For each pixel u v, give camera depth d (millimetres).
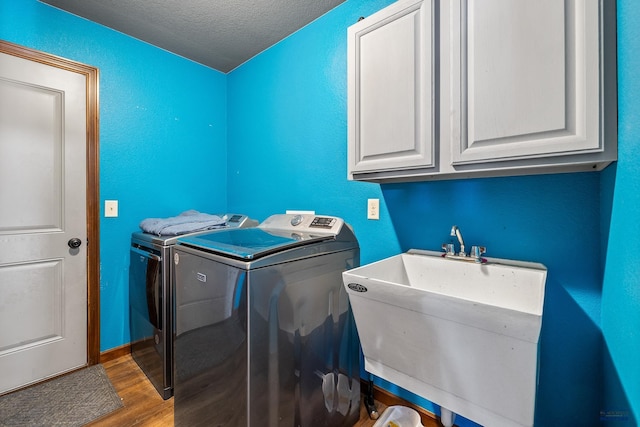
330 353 1385
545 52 832
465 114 982
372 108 1233
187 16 1897
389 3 1559
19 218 1726
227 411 1129
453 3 1003
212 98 2641
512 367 785
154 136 2277
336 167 1823
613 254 897
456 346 872
